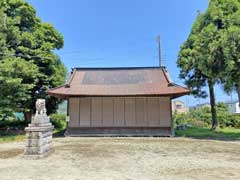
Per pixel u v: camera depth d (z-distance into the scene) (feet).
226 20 43.42
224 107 107.04
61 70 67.77
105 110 55.06
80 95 51.26
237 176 17.99
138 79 58.75
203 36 44.65
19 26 62.59
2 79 44.47
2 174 18.66
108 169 20.42
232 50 39.83
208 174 18.67
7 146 35.76
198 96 63.98
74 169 20.38
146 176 18.07
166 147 34.47
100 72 64.39
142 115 54.60
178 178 17.47
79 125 54.39
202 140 43.80
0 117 50.14
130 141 42.70
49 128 29.19
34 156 25.58
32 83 56.24
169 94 50.06
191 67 57.47
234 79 43.98
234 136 50.03
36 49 60.64
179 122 85.66
